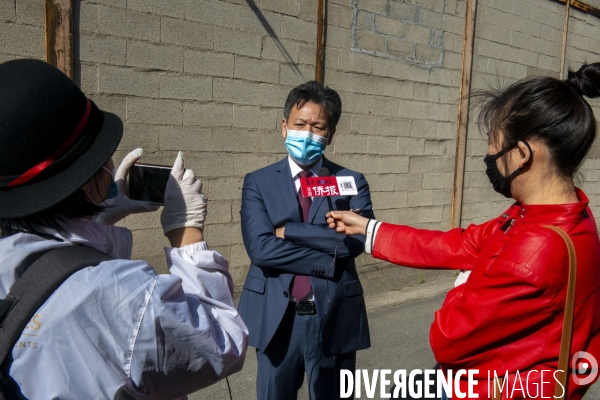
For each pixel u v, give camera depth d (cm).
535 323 120
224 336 111
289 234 204
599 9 771
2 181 94
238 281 457
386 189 559
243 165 448
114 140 101
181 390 107
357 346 215
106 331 94
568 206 121
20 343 92
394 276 551
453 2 584
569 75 131
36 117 91
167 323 98
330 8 488
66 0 342
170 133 403
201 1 407
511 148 127
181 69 403
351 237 203
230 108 434
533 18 678
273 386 212
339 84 505
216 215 436
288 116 222
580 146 122
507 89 131
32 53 338
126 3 371
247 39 437
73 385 92
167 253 119
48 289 93
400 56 548
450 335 127
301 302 208
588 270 119
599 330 128
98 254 101
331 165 233
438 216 616
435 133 595
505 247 124
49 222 100
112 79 371
